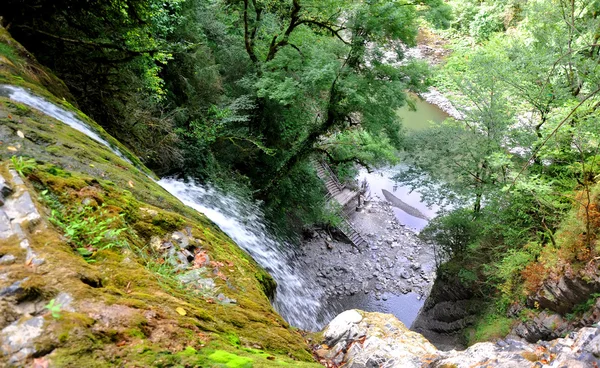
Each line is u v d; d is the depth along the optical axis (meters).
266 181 15.79
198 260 3.45
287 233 17.33
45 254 2.21
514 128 13.62
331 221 18.16
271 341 3.02
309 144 14.88
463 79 14.77
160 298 2.51
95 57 8.23
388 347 5.16
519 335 11.09
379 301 17.72
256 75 14.70
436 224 15.55
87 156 4.07
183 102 13.09
